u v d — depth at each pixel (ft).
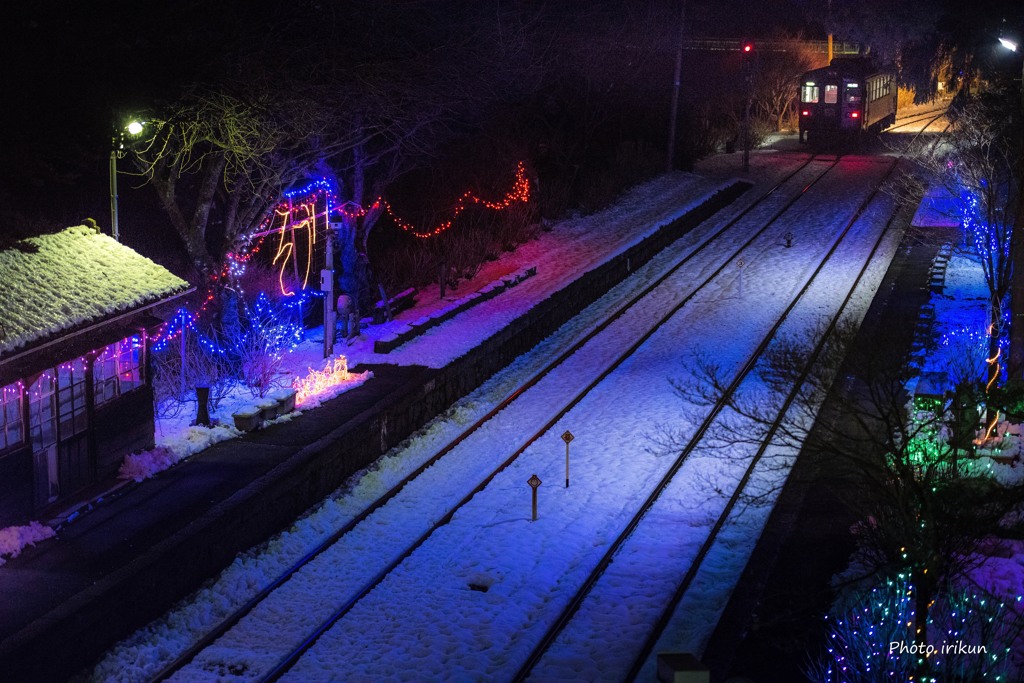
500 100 123.03
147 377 62.85
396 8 82.84
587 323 106.42
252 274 92.12
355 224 92.68
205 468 62.59
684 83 183.52
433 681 45.32
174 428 68.49
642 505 63.67
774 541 57.26
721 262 123.95
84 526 54.49
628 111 164.55
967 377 66.49
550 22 132.98
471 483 69.10
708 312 106.22
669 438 74.79
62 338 52.95
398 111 84.64
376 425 73.00
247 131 73.87
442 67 86.79
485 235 121.19
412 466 72.28
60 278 56.34
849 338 76.13
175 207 77.05
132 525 54.70
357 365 84.17
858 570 52.70
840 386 79.82
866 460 53.06
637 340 99.09
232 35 67.67
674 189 153.17
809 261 120.98
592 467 70.79
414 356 86.33
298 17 77.20
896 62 218.59
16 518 52.37
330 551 59.36
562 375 91.66
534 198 132.57
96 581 48.44
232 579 54.90
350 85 78.33
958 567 46.60
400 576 56.18
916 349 86.53
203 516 55.83
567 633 49.65
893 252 120.88
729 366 90.17
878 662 42.86
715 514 62.18
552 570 56.18
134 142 69.46
